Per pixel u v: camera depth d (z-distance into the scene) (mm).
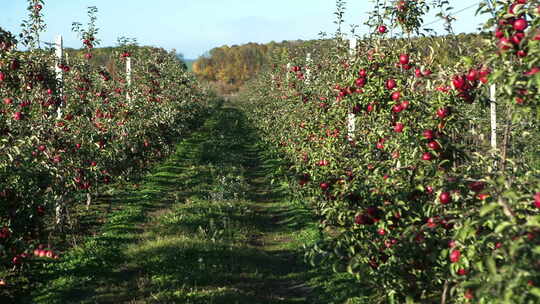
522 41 3295
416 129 5211
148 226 10078
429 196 4820
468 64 4004
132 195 12586
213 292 6469
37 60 7984
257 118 25969
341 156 7840
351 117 8422
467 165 4418
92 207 11297
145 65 17094
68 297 6387
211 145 21828
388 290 4934
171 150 17547
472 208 3781
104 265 7570
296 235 9898
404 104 5227
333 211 5652
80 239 8883
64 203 8648
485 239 3326
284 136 15367
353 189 5461
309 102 12180
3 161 6266
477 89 4539
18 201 6395
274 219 11484
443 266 4551
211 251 8250
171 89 19969
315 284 7254
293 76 15453
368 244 4941
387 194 4953
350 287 6758
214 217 10664
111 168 11359
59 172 7898
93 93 11625
